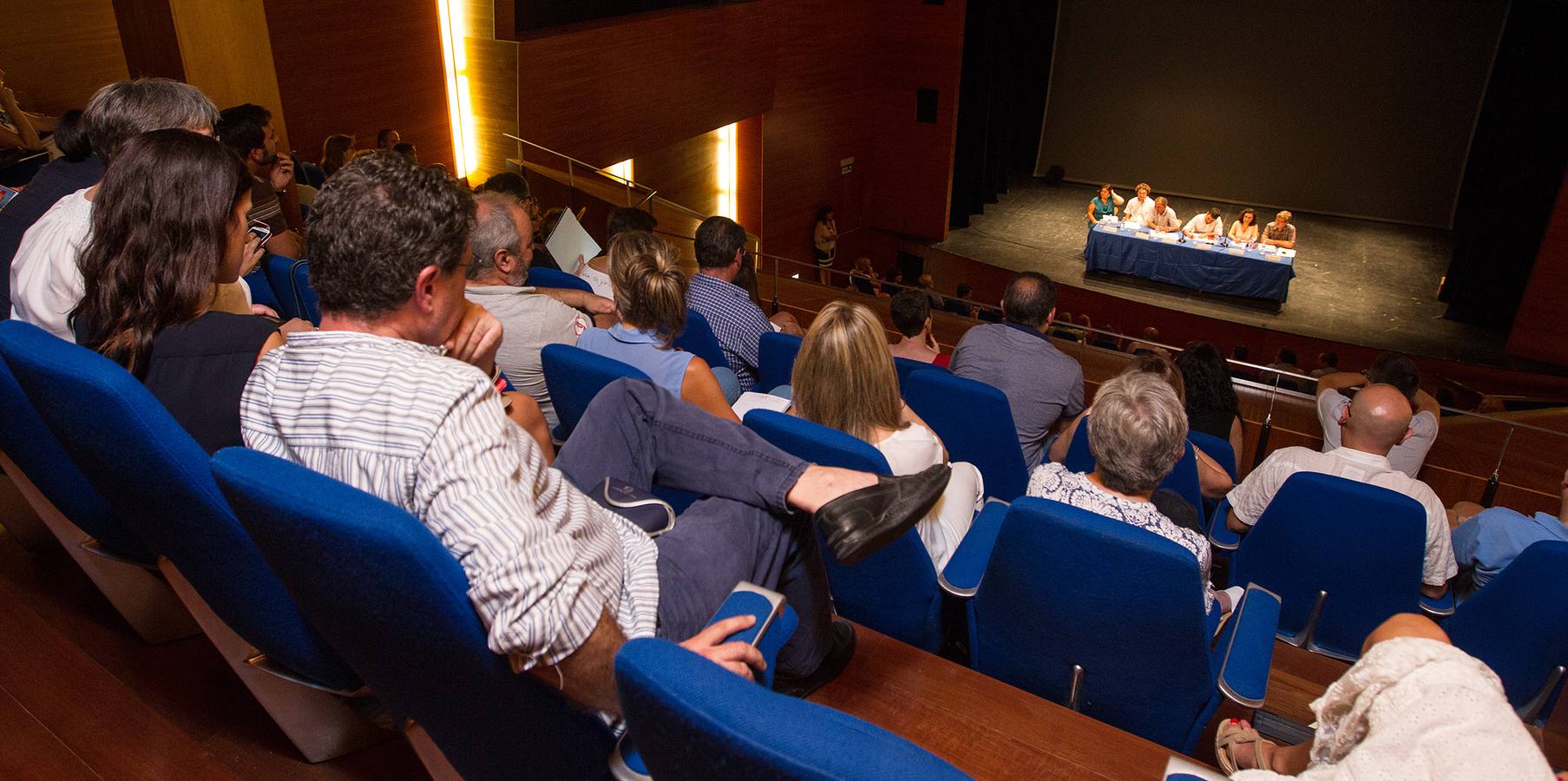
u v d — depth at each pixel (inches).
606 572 49.7
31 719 69.5
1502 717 39.0
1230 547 117.0
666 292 100.3
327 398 44.8
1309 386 345.7
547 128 379.2
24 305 76.3
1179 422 78.0
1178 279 540.7
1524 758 38.0
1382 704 41.6
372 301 46.4
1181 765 51.0
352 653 47.0
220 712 71.0
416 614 40.9
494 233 109.2
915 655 80.0
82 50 281.6
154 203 59.1
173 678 74.2
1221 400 152.9
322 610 44.3
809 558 66.5
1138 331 528.4
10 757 66.2
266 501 39.5
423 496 42.8
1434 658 41.4
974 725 73.4
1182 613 69.4
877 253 643.5
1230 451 133.7
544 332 108.9
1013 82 668.1
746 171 538.9
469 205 49.1
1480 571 107.5
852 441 74.2
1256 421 223.9
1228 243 533.6
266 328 62.1
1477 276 502.3
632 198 372.2
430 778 66.4
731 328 144.6
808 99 549.3
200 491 49.3
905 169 616.4
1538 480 198.7
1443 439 215.5
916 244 624.4
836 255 616.4
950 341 292.8
